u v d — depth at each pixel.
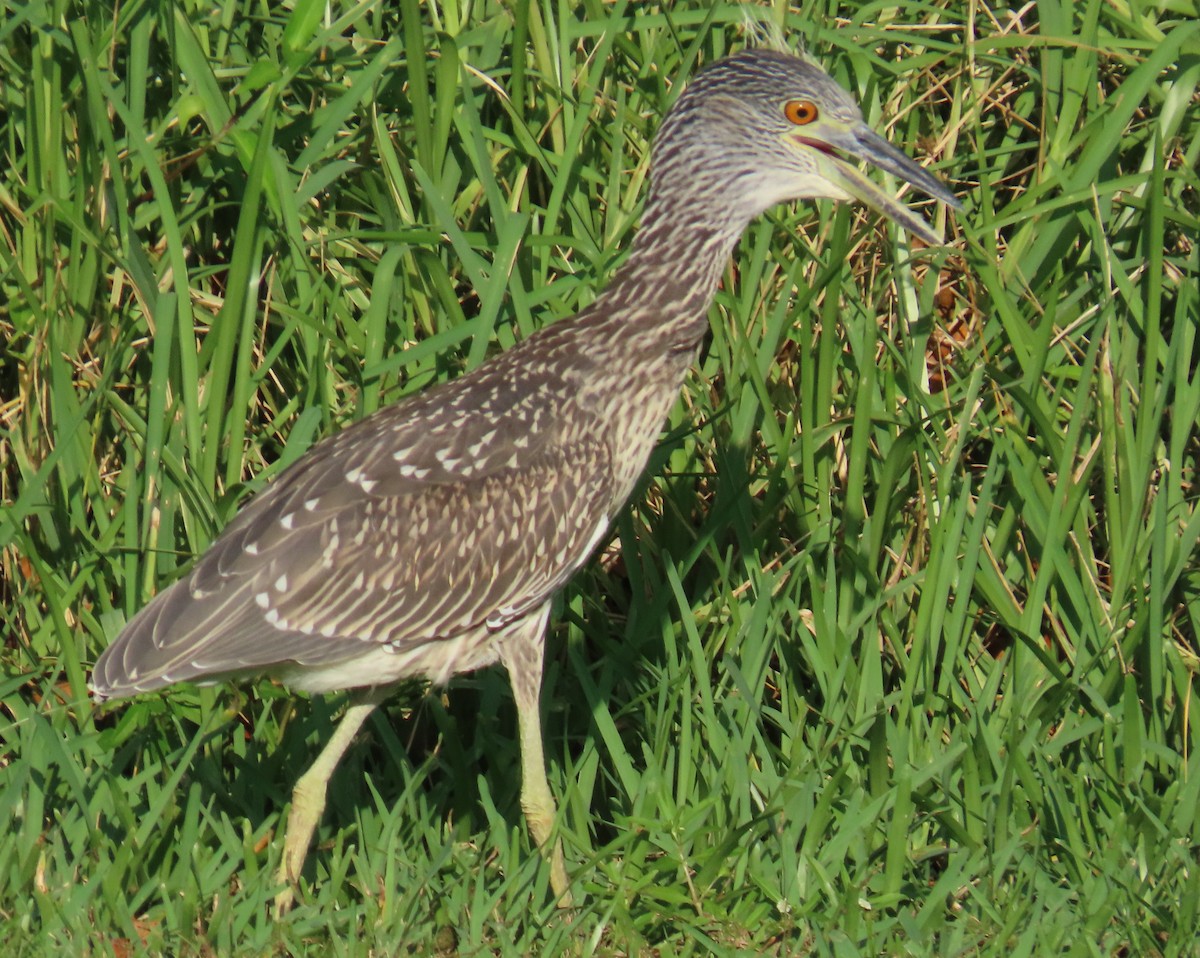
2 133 10.23
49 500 9.55
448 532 8.47
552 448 8.74
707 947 8.41
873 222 9.60
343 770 9.64
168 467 9.01
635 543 9.70
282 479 8.58
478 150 9.25
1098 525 10.22
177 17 9.52
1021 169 10.70
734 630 9.51
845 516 9.55
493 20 10.09
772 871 8.83
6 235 9.84
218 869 8.64
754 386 9.47
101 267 9.59
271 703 9.67
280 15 10.62
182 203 10.16
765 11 9.73
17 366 10.17
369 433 8.65
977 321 10.16
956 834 8.91
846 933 8.37
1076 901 8.70
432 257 9.34
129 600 9.20
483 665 8.94
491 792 9.66
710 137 8.94
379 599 8.38
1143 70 9.40
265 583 8.19
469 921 8.43
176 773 8.54
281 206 9.20
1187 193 10.41
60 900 8.19
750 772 9.16
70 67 9.77
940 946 8.31
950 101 10.69
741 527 9.60
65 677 9.70
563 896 8.70
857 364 9.83
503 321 9.88
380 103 10.27
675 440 9.60
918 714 9.29
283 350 10.11
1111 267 9.40
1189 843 8.91
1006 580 9.77
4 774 8.95
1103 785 9.12
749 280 9.68
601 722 9.30
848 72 10.17
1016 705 9.12
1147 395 9.07
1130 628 9.41
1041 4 10.06
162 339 8.89
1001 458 9.84
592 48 10.48
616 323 8.95
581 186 10.18
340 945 7.99
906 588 9.63
